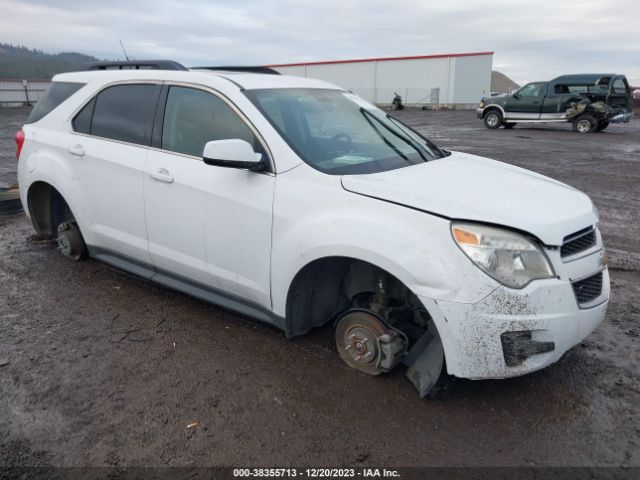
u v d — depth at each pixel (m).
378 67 47.19
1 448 2.72
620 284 4.85
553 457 2.65
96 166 4.31
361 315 3.26
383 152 3.70
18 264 5.24
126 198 4.12
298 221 3.18
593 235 3.11
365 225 2.91
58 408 3.04
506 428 2.87
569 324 2.79
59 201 5.37
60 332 3.91
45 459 2.64
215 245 3.63
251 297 3.60
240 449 2.72
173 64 4.32
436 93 44.69
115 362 3.52
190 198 3.69
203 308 4.29
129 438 2.79
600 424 2.89
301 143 3.43
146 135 4.04
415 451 2.70
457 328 2.71
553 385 3.25
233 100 3.59
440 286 2.70
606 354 3.61
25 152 5.01
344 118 3.96
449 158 3.97
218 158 3.17
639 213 7.41
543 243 2.73
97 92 4.48
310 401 3.10
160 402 3.09
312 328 3.87
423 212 2.82
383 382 3.27
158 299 4.46
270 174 3.35
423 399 3.10
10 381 3.30
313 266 3.21
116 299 4.46
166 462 2.63
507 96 21.80
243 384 3.27
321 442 2.77
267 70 4.71
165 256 3.99
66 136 4.62
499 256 2.69
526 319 2.67
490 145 15.66
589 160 12.37
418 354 3.21
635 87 33.31
